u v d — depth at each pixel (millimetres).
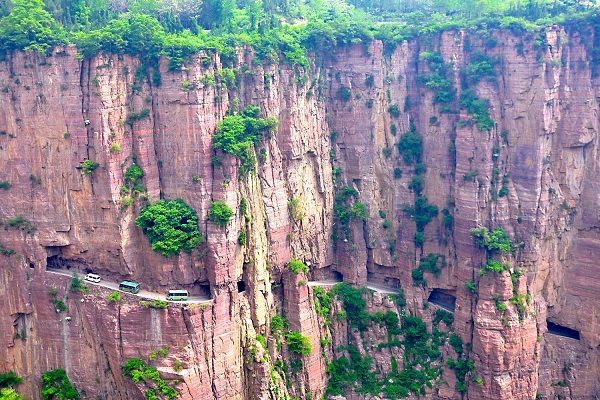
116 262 90500
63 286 91125
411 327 103250
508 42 98188
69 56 88062
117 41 88125
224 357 88875
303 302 97625
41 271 91438
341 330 103750
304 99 102000
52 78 88625
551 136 99688
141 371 86438
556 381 102438
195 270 88812
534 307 99562
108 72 88125
